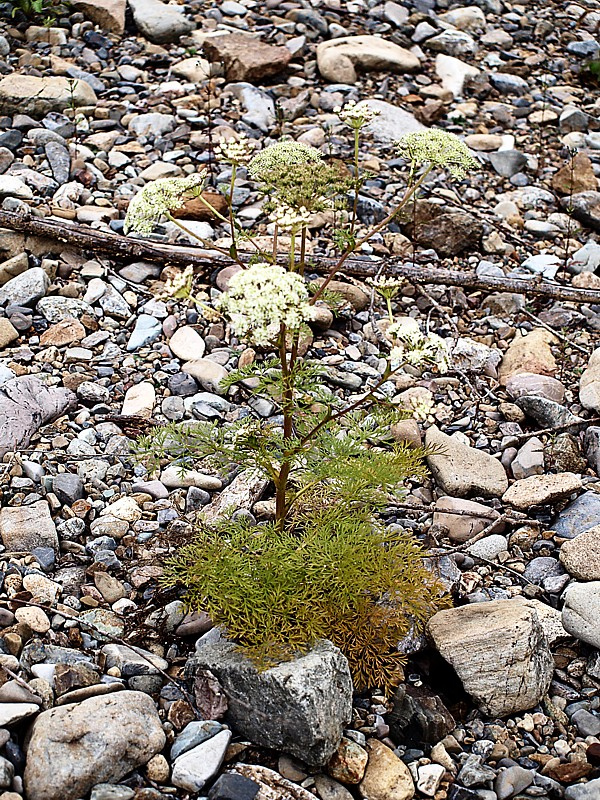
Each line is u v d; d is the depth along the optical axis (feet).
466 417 2.87
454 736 1.94
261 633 1.86
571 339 3.24
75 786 1.66
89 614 2.07
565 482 2.52
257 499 2.42
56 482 2.40
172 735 1.84
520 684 1.96
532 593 2.27
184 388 2.82
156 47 4.63
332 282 3.26
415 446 2.67
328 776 1.82
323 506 2.28
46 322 3.02
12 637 1.92
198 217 3.51
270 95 4.39
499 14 5.51
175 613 2.08
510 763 1.87
